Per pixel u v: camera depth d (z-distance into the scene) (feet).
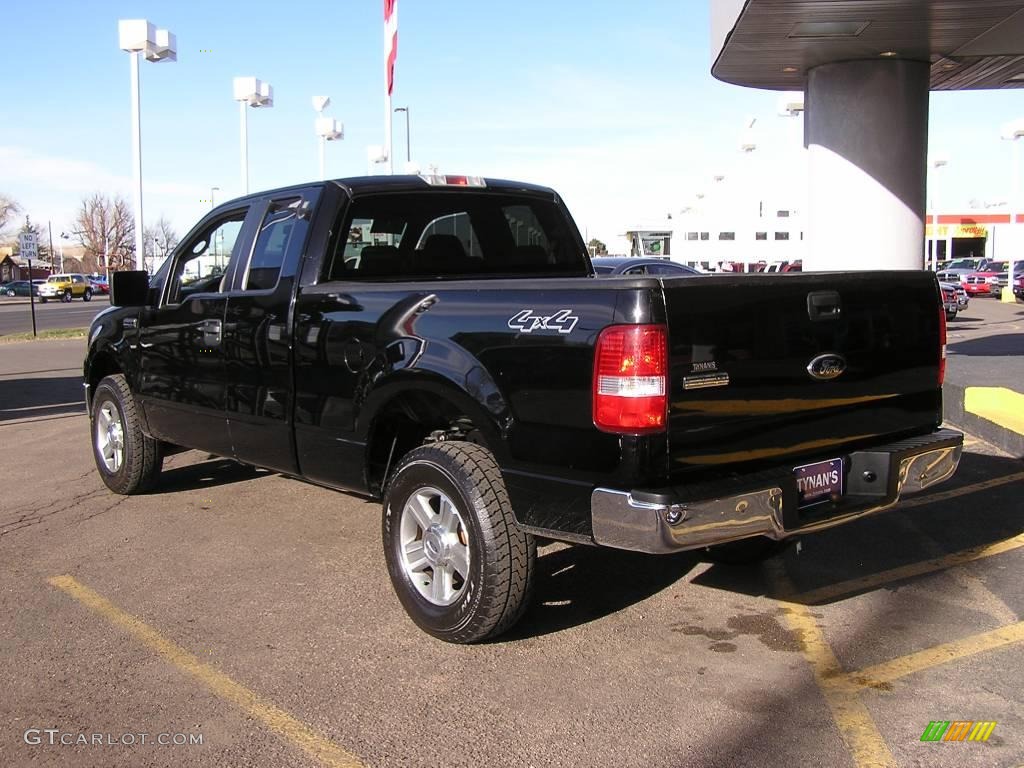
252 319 17.04
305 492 22.84
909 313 14.10
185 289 19.97
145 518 20.58
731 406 11.75
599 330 11.35
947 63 39.24
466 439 14.75
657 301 11.07
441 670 12.81
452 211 18.24
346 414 15.02
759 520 11.76
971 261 160.76
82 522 20.33
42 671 12.92
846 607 14.90
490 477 12.77
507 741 10.89
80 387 45.24
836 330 12.98
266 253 17.37
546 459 12.02
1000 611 14.53
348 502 21.85
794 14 31.45
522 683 12.38
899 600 15.14
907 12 31.19
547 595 15.61
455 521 13.39
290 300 16.19
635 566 17.03
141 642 13.85
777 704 11.69
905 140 38.70
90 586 16.28
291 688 12.34
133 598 15.67
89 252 330.95
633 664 12.92
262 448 17.33
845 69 38.65
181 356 19.34
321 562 17.46
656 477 11.16
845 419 13.26
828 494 13.05
